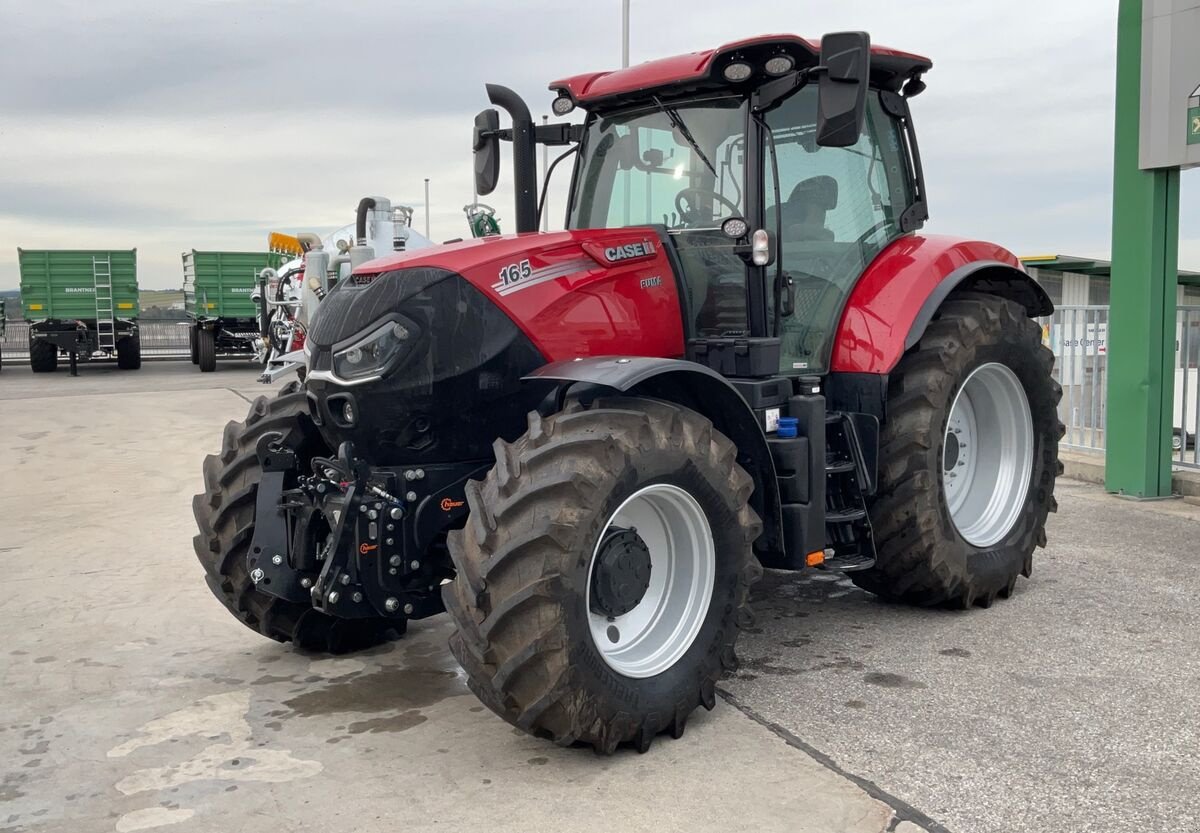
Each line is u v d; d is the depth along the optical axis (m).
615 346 3.83
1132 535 6.03
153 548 6.39
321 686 3.99
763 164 3.92
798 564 3.84
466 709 3.72
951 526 4.48
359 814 2.93
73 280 22.08
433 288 3.50
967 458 5.00
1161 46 6.64
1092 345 8.19
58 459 10.05
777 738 3.35
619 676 3.20
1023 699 3.61
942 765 3.11
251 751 3.39
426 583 3.68
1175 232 6.93
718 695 3.74
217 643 4.55
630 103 4.34
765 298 3.91
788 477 3.85
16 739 3.53
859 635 4.38
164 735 3.53
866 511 4.23
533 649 3.00
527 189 4.53
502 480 3.12
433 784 3.11
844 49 3.48
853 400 4.31
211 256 22.44
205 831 2.86
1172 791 2.91
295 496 3.88
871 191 4.62
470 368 3.53
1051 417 5.01
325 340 3.63
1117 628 4.37
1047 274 13.84
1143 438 7.05
